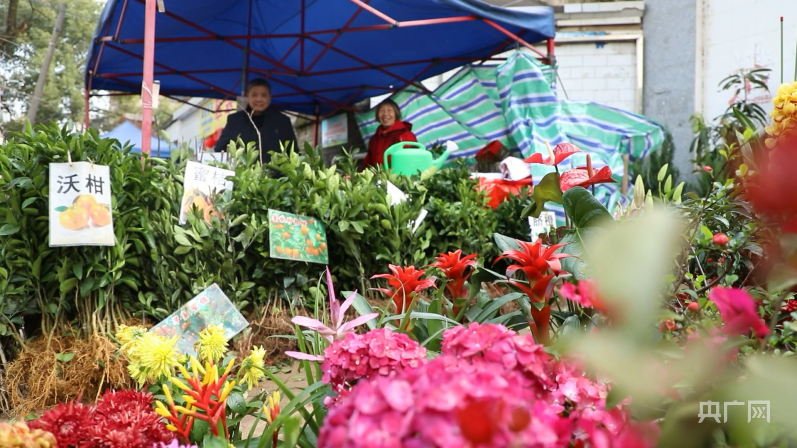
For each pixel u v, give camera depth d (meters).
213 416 1.34
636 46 7.95
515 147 6.05
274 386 2.41
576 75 8.05
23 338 2.45
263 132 5.30
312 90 7.47
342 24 5.79
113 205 2.47
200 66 6.75
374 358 1.23
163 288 2.62
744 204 1.54
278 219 2.88
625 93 8.00
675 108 7.66
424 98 6.59
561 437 0.87
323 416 1.45
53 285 2.44
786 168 0.80
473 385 0.79
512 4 8.14
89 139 2.46
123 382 2.27
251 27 6.02
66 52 16.59
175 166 2.93
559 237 1.99
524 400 0.83
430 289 2.78
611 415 1.03
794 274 0.88
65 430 1.23
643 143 5.62
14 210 2.32
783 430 0.91
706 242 1.58
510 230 4.07
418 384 0.80
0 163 2.30
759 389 0.80
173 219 2.72
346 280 3.21
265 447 1.32
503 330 1.07
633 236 0.76
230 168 3.13
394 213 3.14
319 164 3.27
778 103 1.77
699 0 7.43
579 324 1.58
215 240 2.80
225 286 2.80
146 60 3.44
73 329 2.42
